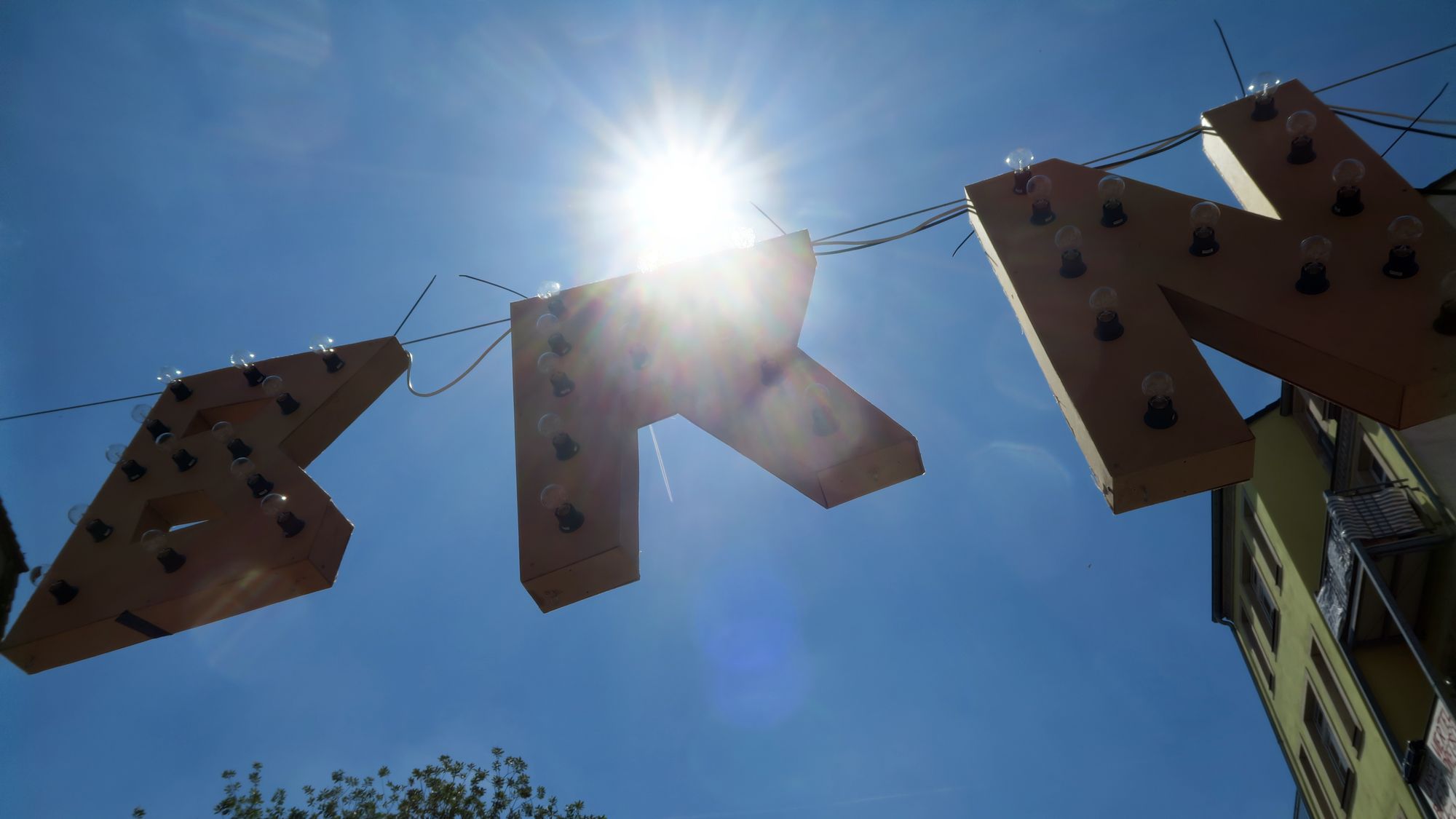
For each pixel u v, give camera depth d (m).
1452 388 2.68
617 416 3.43
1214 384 2.71
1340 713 13.16
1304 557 13.84
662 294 3.75
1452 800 9.14
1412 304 2.81
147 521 3.95
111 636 3.59
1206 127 4.03
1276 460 14.99
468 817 15.07
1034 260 3.38
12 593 3.68
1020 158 3.81
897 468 3.07
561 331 3.80
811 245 3.74
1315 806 15.29
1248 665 17.77
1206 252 3.18
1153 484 2.65
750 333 3.53
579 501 3.18
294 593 3.60
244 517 3.70
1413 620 11.23
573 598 3.17
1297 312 2.92
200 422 4.57
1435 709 9.03
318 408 4.17
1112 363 2.88
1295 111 3.78
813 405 3.10
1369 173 3.30
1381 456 11.04
